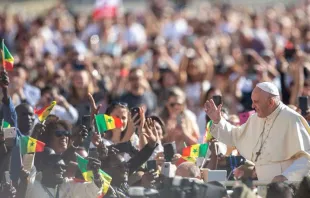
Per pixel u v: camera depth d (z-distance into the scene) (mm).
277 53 63594
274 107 30047
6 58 31656
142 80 47594
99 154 29844
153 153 33062
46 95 42938
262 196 27547
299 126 29891
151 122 32094
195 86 52562
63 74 51219
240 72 51812
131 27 80750
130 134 34719
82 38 80562
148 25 91375
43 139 31531
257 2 129625
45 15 100625
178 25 87812
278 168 30094
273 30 80875
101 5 82688
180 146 39781
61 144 31266
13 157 28781
